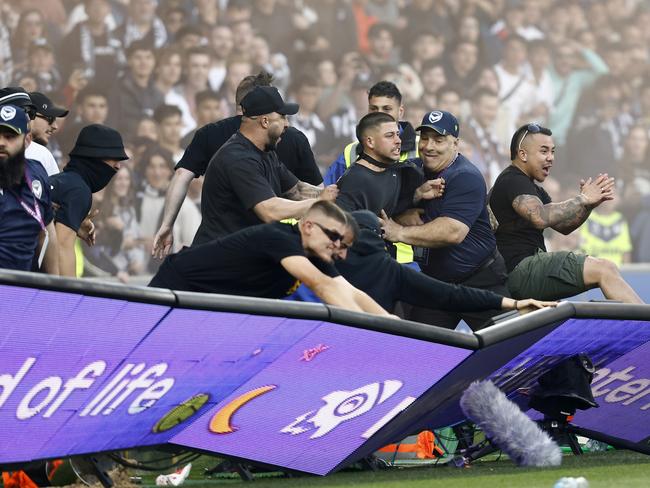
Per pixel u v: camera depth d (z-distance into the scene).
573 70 57.50
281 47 51.50
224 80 49.66
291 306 14.76
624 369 19.67
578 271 21.78
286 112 20.11
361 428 17.00
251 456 16.72
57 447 14.70
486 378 17.78
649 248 56.44
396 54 54.09
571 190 57.47
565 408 19.31
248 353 15.05
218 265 16.92
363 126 21.16
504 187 23.38
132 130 47.62
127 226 45.75
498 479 16.20
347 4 52.72
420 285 18.31
